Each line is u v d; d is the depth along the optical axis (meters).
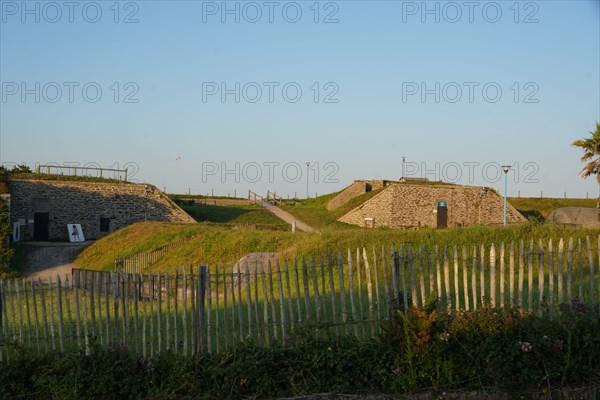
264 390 9.35
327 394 9.33
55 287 11.01
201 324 10.28
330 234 24.05
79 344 10.53
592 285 10.16
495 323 9.68
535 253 10.36
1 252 36.19
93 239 51.88
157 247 37.19
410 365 9.38
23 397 9.53
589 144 36.50
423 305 10.24
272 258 22.89
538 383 9.11
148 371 9.59
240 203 75.50
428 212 51.88
